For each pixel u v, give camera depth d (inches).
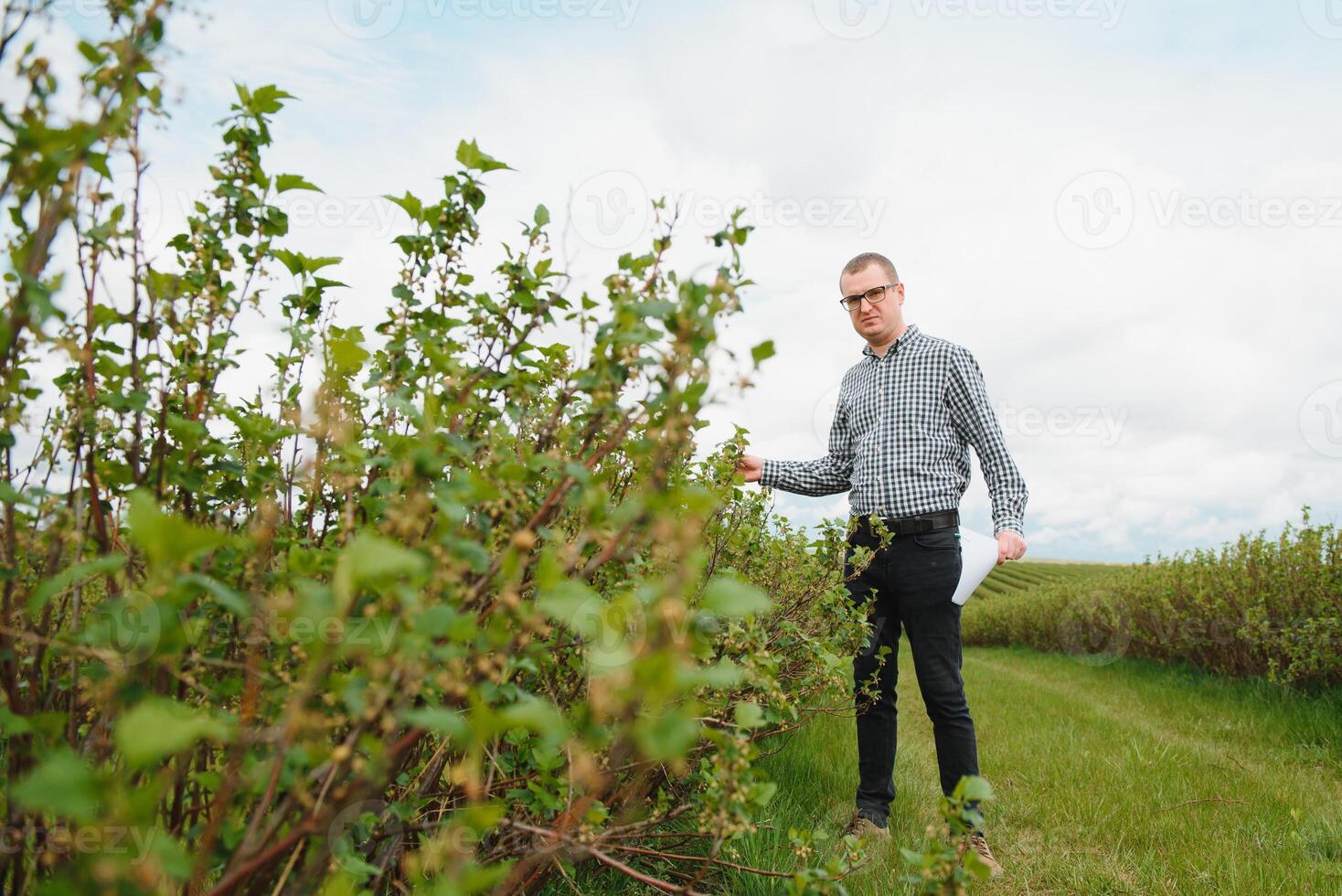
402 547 46.0
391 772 47.8
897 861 107.6
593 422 55.5
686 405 45.4
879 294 135.7
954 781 118.5
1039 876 109.7
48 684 54.1
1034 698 292.5
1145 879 106.8
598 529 45.9
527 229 65.9
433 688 46.2
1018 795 148.9
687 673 32.2
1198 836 123.0
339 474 57.9
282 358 67.2
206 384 58.5
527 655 50.2
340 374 57.7
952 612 122.0
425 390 53.5
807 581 119.0
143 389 56.1
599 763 57.4
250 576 46.3
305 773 43.2
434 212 63.3
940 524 123.6
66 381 55.6
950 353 129.9
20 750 46.9
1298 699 246.5
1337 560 253.8
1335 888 102.6
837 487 144.9
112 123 42.2
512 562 39.5
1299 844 119.0
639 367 52.2
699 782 76.9
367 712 36.3
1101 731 212.4
